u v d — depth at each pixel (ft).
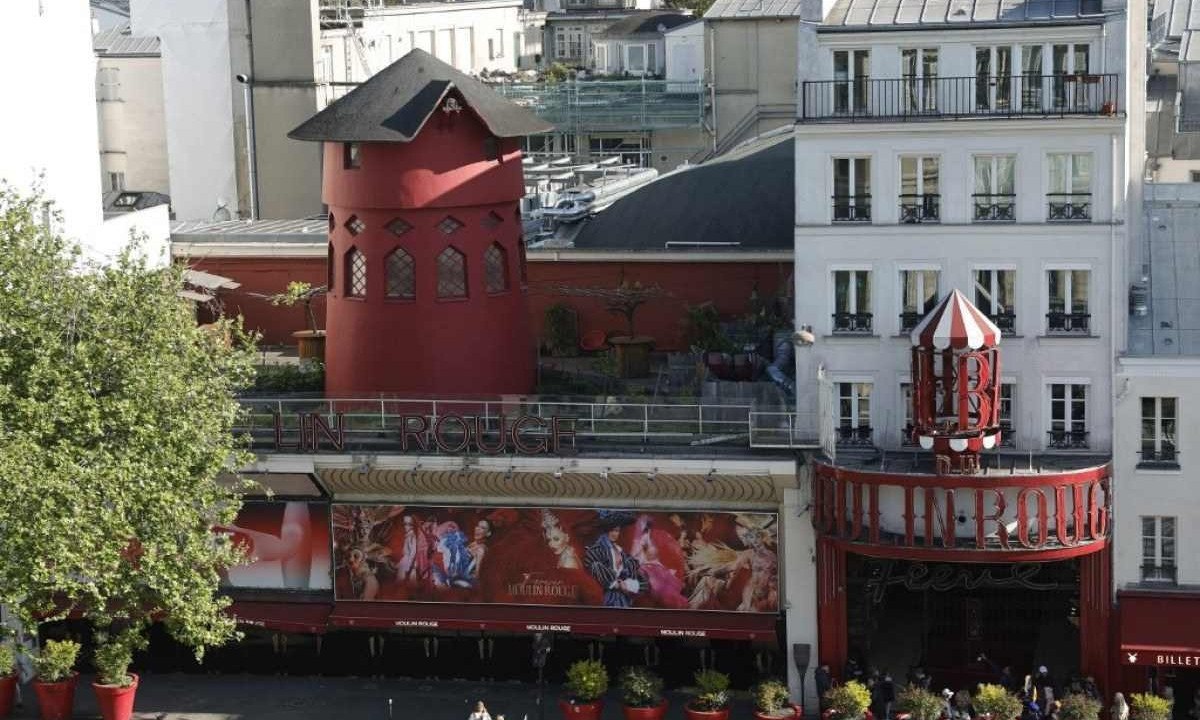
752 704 333.21
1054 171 318.24
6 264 302.45
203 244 400.67
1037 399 321.93
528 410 334.65
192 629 306.96
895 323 325.01
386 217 345.51
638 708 320.50
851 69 323.57
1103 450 320.50
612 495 331.98
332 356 353.72
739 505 329.72
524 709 331.98
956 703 315.37
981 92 320.91
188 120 497.05
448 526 337.72
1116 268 317.42
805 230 324.80
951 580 330.34
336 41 506.48
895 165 321.93
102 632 329.31
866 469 316.40
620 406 331.16
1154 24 531.91
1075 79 316.81
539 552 336.29
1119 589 321.11
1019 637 339.16
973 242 321.32
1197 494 318.04
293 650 347.97
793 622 329.72
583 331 385.50
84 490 292.20
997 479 309.01
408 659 345.72
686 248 383.45
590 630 333.83
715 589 332.39
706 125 566.36
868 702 312.71
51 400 295.28
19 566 289.94
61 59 359.87
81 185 365.20
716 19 560.20
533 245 395.34
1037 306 320.50
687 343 373.81
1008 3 323.57
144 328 308.81
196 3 491.31
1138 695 310.65
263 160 485.56
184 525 305.32
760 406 327.88
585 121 572.10
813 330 327.06
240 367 320.91
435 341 346.33
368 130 339.98
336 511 339.98
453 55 596.29
